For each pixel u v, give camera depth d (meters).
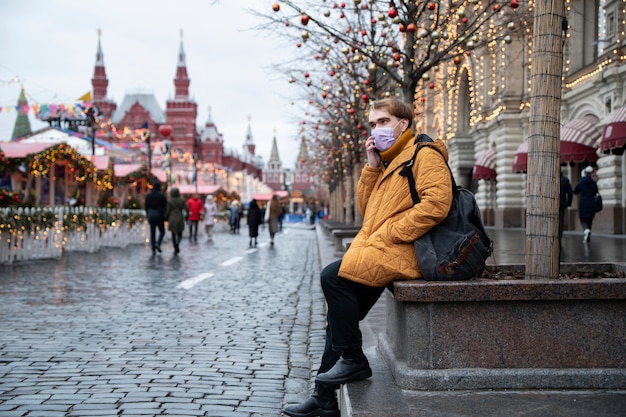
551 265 4.02
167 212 19.70
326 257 14.82
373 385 3.71
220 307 8.95
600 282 3.52
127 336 6.87
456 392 3.54
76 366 5.58
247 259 18.11
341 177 35.69
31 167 22.19
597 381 3.55
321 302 9.54
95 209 21.47
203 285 11.51
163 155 53.88
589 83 21.36
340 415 3.98
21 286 11.13
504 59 27.86
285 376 5.39
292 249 23.42
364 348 5.08
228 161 164.25
